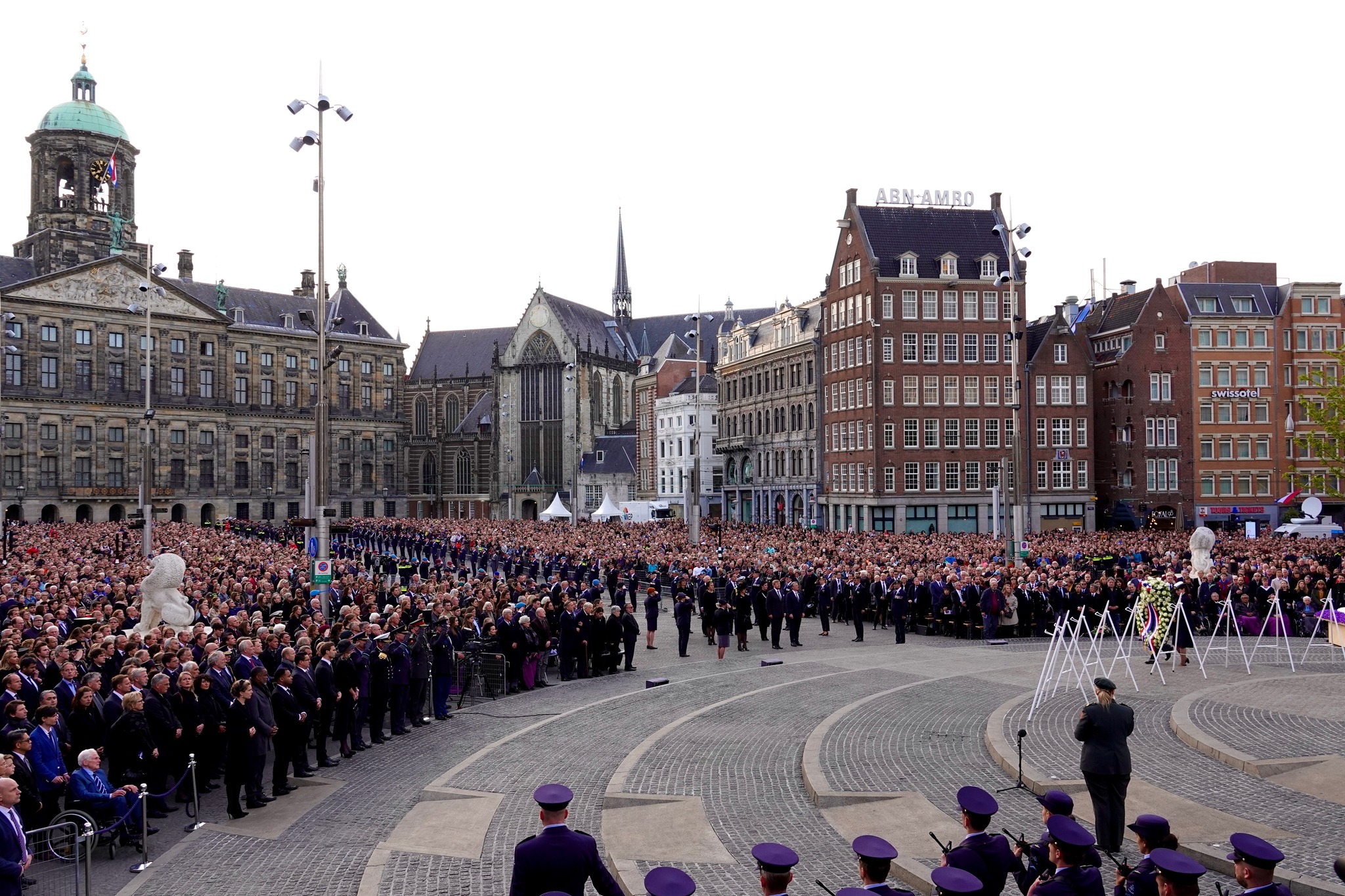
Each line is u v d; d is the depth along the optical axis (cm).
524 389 15025
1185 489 9162
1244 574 3600
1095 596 3534
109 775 1545
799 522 9744
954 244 8694
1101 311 9994
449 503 16012
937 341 8506
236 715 1638
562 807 898
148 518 5406
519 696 2688
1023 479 8550
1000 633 3594
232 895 1294
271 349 13588
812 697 2450
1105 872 1242
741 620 3366
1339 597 3375
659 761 1856
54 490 11150
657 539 6588
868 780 1669
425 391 16862
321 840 1516
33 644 1866
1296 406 9388
